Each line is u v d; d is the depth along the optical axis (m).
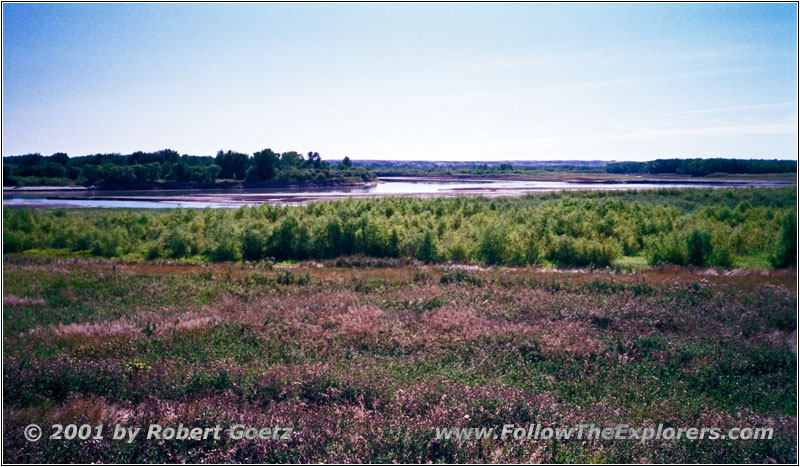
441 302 17.22
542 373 10.87
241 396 9.46
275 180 110.19
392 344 12.63
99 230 35.22
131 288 19.94
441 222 36.53
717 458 7.52
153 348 12.36
